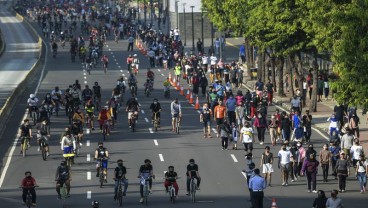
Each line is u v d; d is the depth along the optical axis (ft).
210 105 605.73
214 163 460.55
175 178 384.06
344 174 397.80
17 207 378.73
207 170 445.37
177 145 508.94
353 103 403.95
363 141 504.43
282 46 627.05
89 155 482.69
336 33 457.68
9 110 637.71
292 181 419.54
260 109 514.68
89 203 384.06
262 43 642.63
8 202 387.75
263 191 391.65
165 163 461.37
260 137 504.43
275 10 609.42
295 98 565.12
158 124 562.25
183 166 453.58
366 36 390.42
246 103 590.14
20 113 633.61
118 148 501.97
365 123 563.07
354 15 391.24
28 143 490.49
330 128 500.33
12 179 431.43
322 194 336.90
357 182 417.49
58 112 638.12
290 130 500.74
